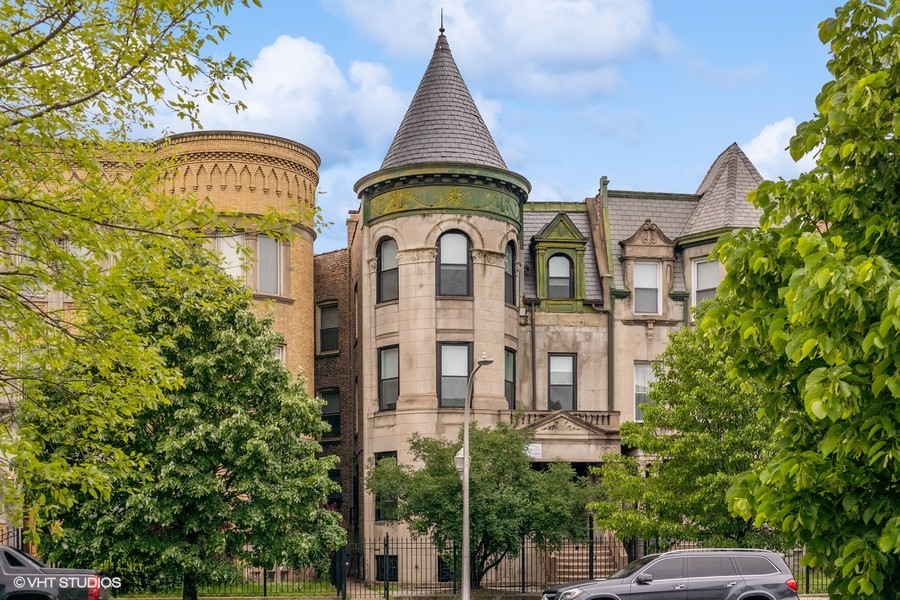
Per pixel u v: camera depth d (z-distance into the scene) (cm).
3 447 1555
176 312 2525
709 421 2870
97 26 1446
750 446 2767
